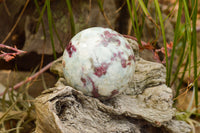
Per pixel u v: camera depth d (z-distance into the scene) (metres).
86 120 0.45
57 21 0.58
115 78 0.44
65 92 0.43
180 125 0.47
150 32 0.60
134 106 0.47
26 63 0.56
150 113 0.46
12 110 0.55
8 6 0.55
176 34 0.49
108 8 0.57
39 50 0.57
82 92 0.45
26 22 0.57
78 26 0.57
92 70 0.44
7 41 0.54
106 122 0.45
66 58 0.45
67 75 0.45
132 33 0.58
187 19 0.48
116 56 0.44
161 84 0.51
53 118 0.42
